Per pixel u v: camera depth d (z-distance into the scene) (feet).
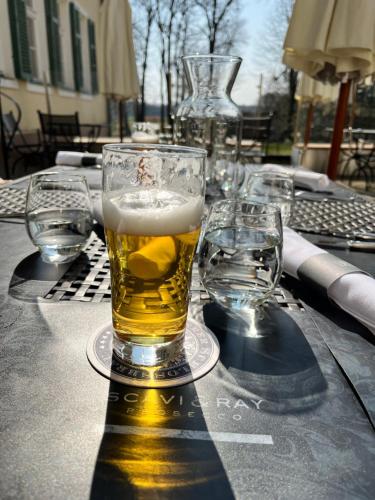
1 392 1.39
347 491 1.07
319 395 1.45
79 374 1.50
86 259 2.62
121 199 1.50
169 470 1.11
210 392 1.44
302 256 2.27
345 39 6.56
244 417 1.33
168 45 29.86
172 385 1.46
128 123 27.66
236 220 2.01
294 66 8.43
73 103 24.54
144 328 1.57
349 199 4.47
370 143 17.98
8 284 2.23
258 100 29.76
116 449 1.17
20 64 16.69
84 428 1.25
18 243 2.88
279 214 2.01
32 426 1.25
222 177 4.38
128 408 1.34
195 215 1.54
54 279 2.31
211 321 1.94
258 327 1.90
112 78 12.68
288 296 2.23
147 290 1.53
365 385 1.48
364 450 1.21
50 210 2.51
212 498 1.03
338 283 2.02
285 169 5.42
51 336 1.74
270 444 1.22
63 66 22.90
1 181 4.75
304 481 1.09
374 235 3.20
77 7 24.25
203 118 4.05
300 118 20.39
